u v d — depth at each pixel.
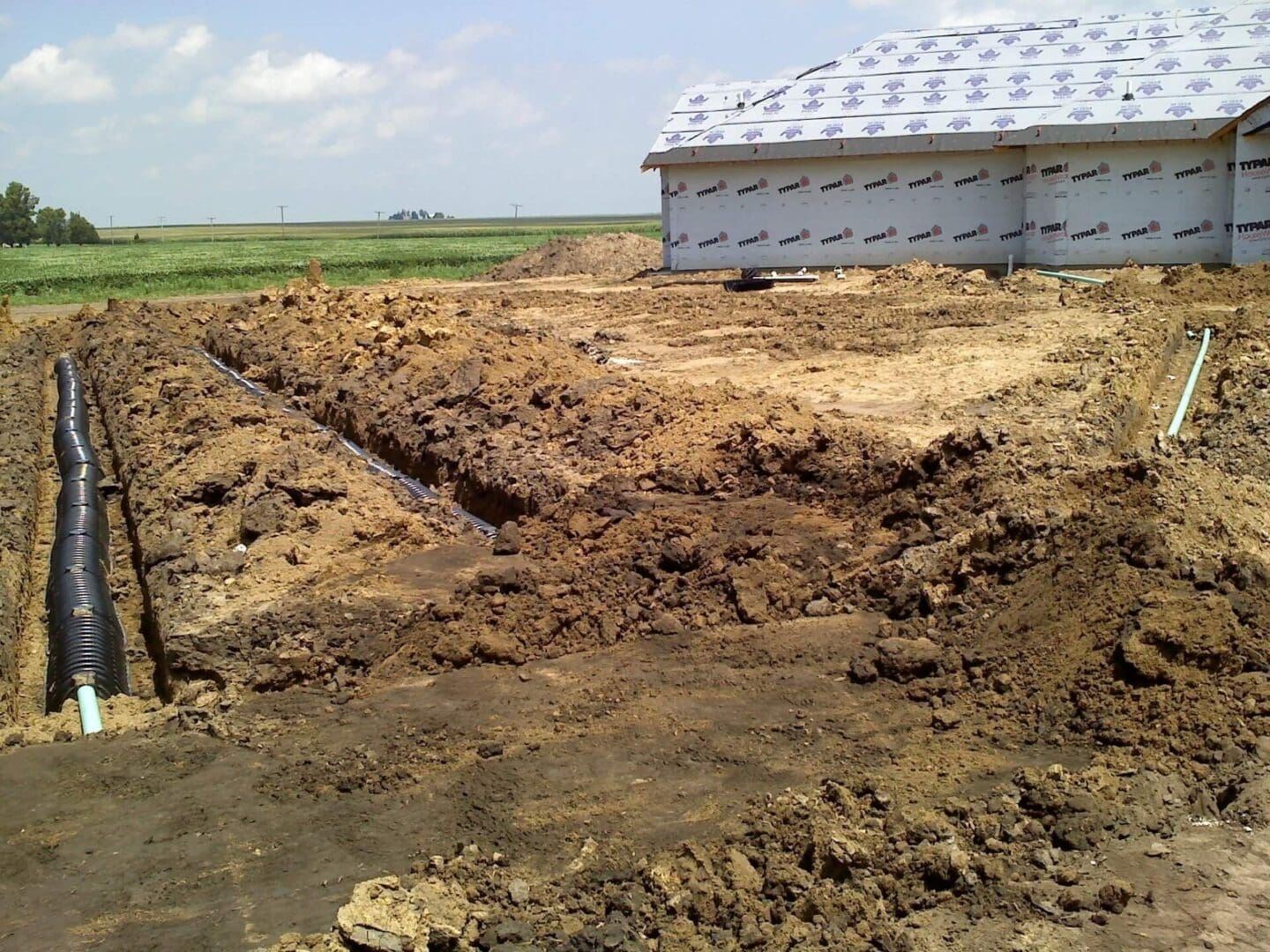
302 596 10.40
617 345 23.56
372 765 7.41
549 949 5.25
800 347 21.86
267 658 9.02
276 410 18.42
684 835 6.26
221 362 26.39
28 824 6.88
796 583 9.58
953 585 9.00
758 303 29.36
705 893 5.53
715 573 9.68
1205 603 7.38
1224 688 6.84
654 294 33.38
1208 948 4.91
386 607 9.90
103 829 6.80
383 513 12.61
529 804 6.75
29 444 18.48
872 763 6.87
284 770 7.43
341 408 18.11
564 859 6.12
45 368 28.34
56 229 135.25
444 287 41.94
